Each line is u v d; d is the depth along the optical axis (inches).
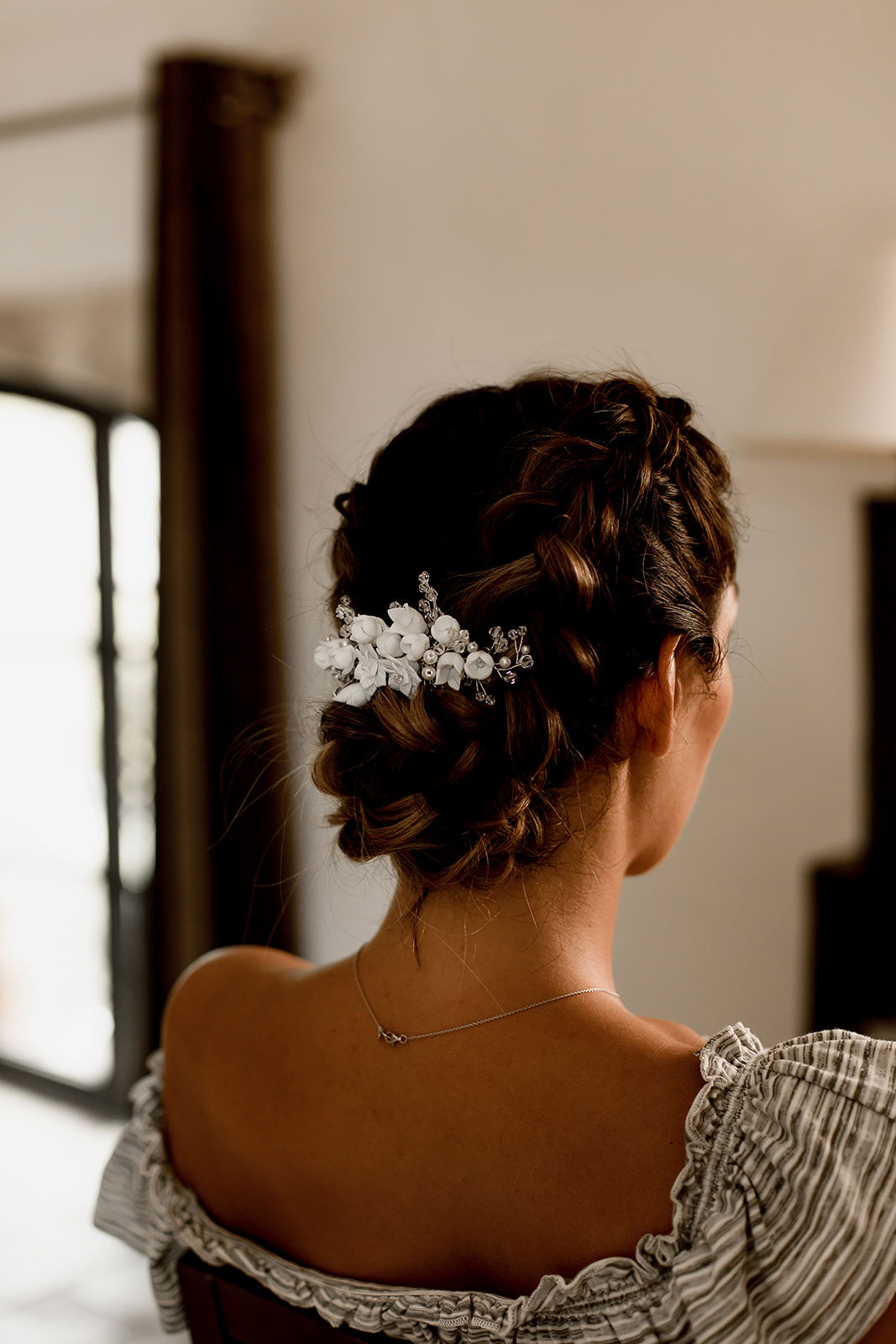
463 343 102.0
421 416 33.5
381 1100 31.0
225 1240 34.5
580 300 95.7
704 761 33.7
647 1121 28.2
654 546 30.4
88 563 140.9
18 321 133.3
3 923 149.5
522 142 97.2
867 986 88.0
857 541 90.5
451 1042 30.5
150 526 137.2
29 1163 126.5
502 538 30.5
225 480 108.6
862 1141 27.1
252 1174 33.8
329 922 107.8
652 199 91.4
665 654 30.4
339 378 109.4
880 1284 26.6
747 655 95.5
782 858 95.0
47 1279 105.0
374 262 106.3
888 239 79.5
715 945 98.0
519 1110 29.2
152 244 109.0
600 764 30.9
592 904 31.1
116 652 138.8
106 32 120.0
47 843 146.7
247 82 106.8
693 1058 28.8
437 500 31.8
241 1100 34.0
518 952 30.5
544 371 37.9
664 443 31.9
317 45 107.3
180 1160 37.0
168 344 108.0
